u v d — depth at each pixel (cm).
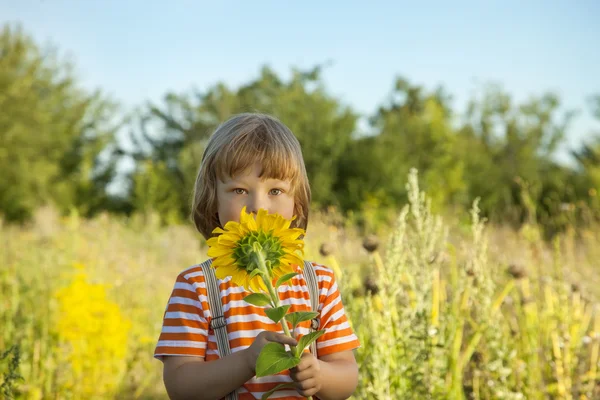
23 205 2191
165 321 148
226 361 134
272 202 153
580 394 275
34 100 2453
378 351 231
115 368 374
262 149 150
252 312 147
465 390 269
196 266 155
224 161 151
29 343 355
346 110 2248
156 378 417
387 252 241
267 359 116
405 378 238
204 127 2677
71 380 348
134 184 2241
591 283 421
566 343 285
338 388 145
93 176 2653
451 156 2194
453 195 1947
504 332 289
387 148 2006
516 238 482
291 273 118
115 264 610
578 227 595
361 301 258
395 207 1761
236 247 119
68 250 625
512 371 272
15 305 385
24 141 2328
